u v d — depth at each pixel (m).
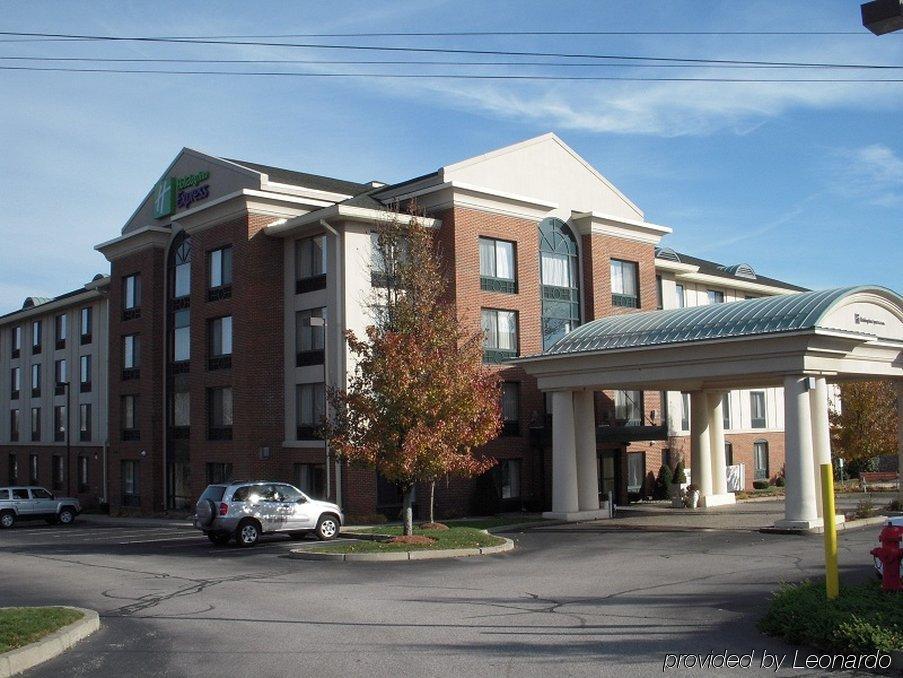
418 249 28.06
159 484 39.88
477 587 15.62
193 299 37.81
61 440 52.47
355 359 31.66
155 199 41.62
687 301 47.69
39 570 20.00
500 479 34.38
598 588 15.06
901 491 28.34
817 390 24.70
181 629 12.23
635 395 39.81
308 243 34.41
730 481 42.44
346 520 30.92
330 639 11.23
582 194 39.00
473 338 24.89
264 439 34.38
